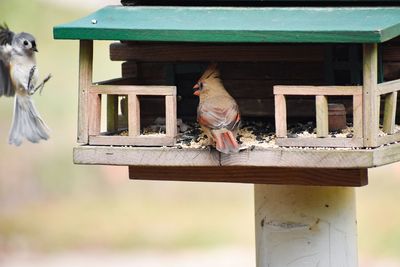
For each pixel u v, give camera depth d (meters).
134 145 9.43
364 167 8.80
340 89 8.95
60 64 20.59
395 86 9.17
